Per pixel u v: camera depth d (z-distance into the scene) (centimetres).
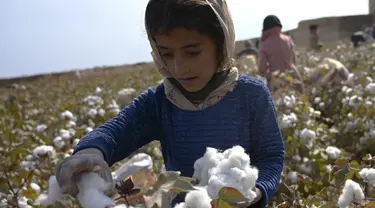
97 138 167
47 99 910
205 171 141
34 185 239
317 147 331
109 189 134
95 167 137
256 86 183
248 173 130
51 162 299
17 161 314
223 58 166
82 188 133
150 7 157
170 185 131
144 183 152
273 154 180
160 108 190
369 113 396
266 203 163
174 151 187
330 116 546
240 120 180
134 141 185
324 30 2948
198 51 157
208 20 154
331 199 206
